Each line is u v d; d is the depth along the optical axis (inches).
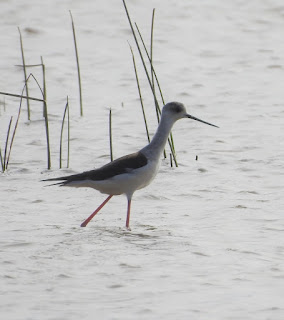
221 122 743.1
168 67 919.0
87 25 1052.5
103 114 766.5
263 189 555.5
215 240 448.5
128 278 386.9
